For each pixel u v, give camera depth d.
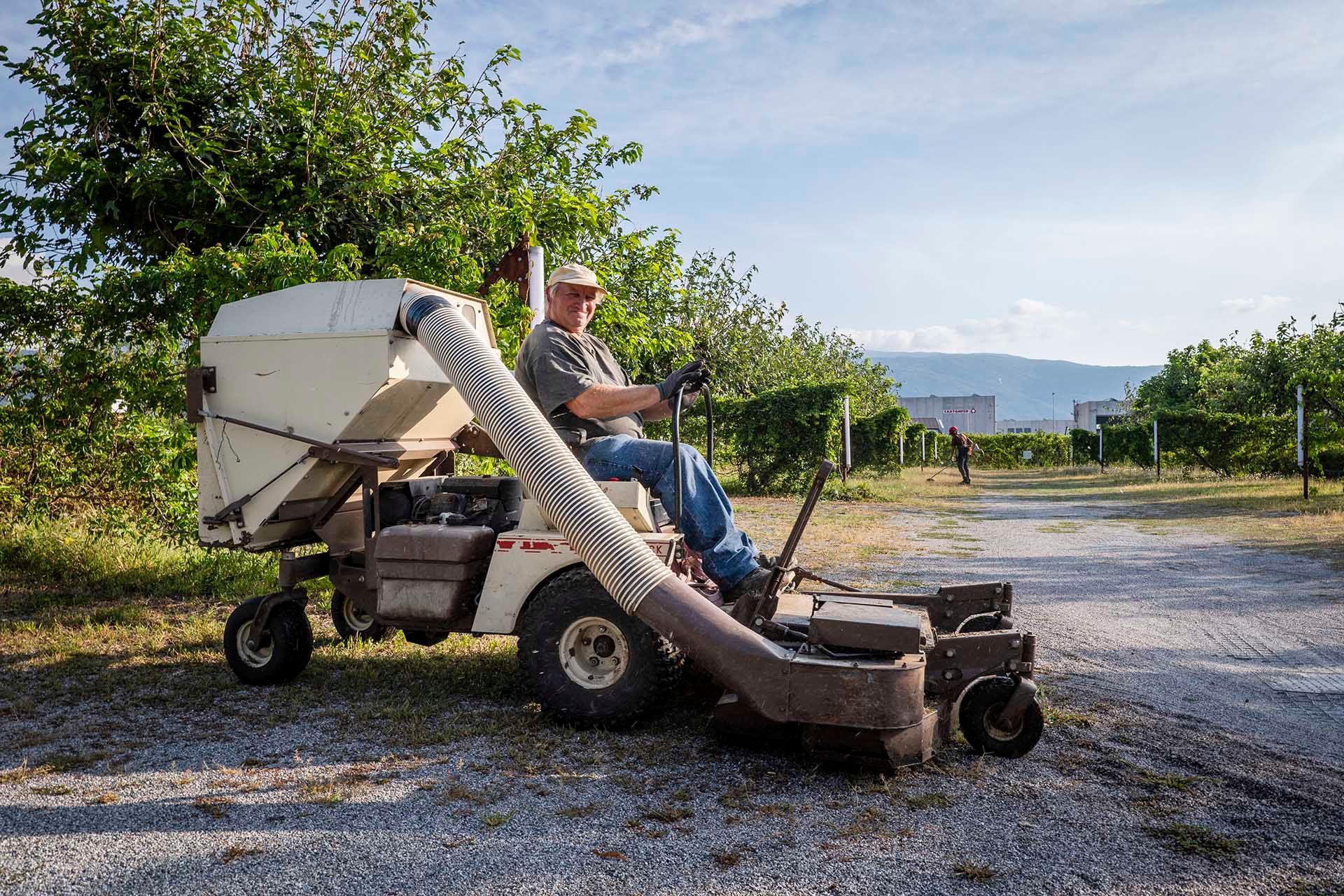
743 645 3.54
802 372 27.23
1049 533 12.71
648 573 3.74
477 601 4.44
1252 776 3.53
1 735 4.07
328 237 7.95
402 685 4.89
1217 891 2.60
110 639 5.89
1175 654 5.63
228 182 7.33
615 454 4.48
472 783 3.44
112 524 7.96
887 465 25.30
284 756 3.77
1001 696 3.71
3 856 2.81
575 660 4.15
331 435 4.64
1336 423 18.61
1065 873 2.71
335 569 5.11
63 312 7.49
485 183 8.13
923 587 7.89
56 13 7.32
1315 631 6.25
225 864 2.75
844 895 2.57
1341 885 2.63
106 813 3.15
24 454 8.01
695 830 3.01
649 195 10.66
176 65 7.78
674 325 19.42
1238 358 36.38
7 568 8.18
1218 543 11.06
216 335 4.84
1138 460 33.62
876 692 3.38
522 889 2.60
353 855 2.81
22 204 7.38
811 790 3.38
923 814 3.15
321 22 8.19
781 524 13.55
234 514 4.79
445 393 5.08
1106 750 3.84
